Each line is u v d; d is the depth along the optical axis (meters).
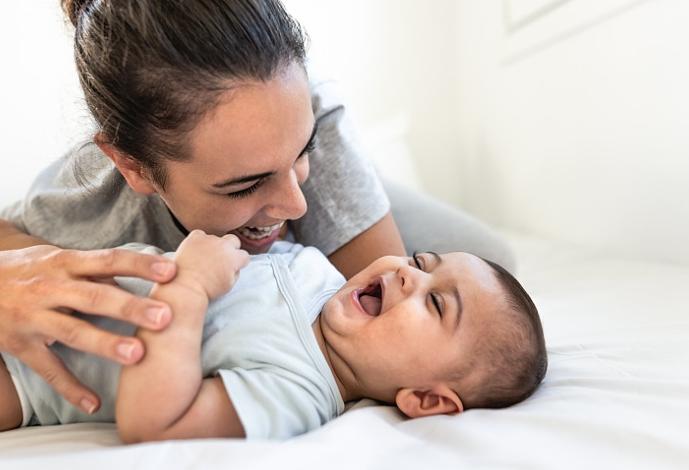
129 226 1.02
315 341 0.71
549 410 0.63
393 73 2.38
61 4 0.81
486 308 0.76
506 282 0.81
